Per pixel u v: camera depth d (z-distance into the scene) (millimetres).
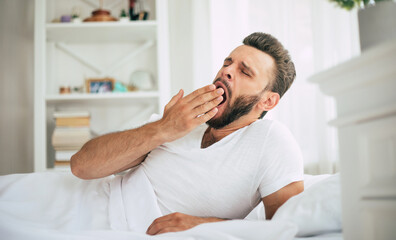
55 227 900
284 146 1013
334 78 579
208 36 2535
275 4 2346
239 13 2434
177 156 1061
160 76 2379
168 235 732
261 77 1104
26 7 2635
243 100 1100
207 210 1021
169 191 1037
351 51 2176
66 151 2289
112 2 2678
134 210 1003
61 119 2299
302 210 789
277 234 663
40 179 1112
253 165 1010
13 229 770
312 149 2242
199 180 1015
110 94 2367
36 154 2314
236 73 1111
